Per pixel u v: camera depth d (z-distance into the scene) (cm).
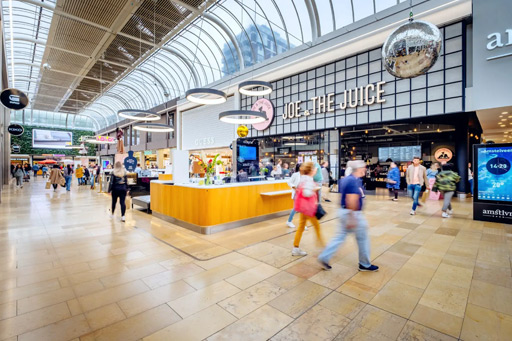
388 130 1148
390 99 911
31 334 190
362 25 938
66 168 1195
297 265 322
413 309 222
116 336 188
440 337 187
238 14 1267
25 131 3306
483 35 705
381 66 930
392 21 862
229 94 1564
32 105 2800
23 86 2241
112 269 310
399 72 414
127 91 2459
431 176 915
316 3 1064
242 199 529
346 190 299
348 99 1020
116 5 923
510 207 524
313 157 1213
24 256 355
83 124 3841
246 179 606
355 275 292
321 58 1074
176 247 394
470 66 765
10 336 187
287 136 1324
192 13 1028
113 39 1195
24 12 1120
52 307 227
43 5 911
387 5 905
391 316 212
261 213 572
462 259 338
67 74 1708
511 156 520
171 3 972
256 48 1385
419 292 252
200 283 273
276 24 1230
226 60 1568
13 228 511
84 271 304
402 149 1307
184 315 215
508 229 488
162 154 2381
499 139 1612
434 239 427
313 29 1108
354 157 1419
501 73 684
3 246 398
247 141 671
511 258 341
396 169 890
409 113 870
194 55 1647
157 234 468
